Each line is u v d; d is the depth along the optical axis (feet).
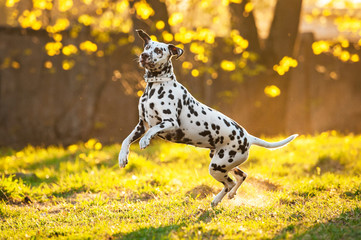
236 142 22.15
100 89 57.36
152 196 26.27
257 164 35.29
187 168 34.83
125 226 19.75
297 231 18.15
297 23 52.60
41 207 24.76
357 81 69.21
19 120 57.36
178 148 40.63
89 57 57.21
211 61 57.11
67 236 18.93
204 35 43.60
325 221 19.52
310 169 33.88
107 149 42.70
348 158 35.37
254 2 57.47
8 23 58.08
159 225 19.65
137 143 51.16
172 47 21.50
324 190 25.84
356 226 18.63
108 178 29.99
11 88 57.31
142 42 48.37
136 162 34.37
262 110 54.49
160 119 21.30
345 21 57.82
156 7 47.44
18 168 36.76
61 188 27.94
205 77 57.67
